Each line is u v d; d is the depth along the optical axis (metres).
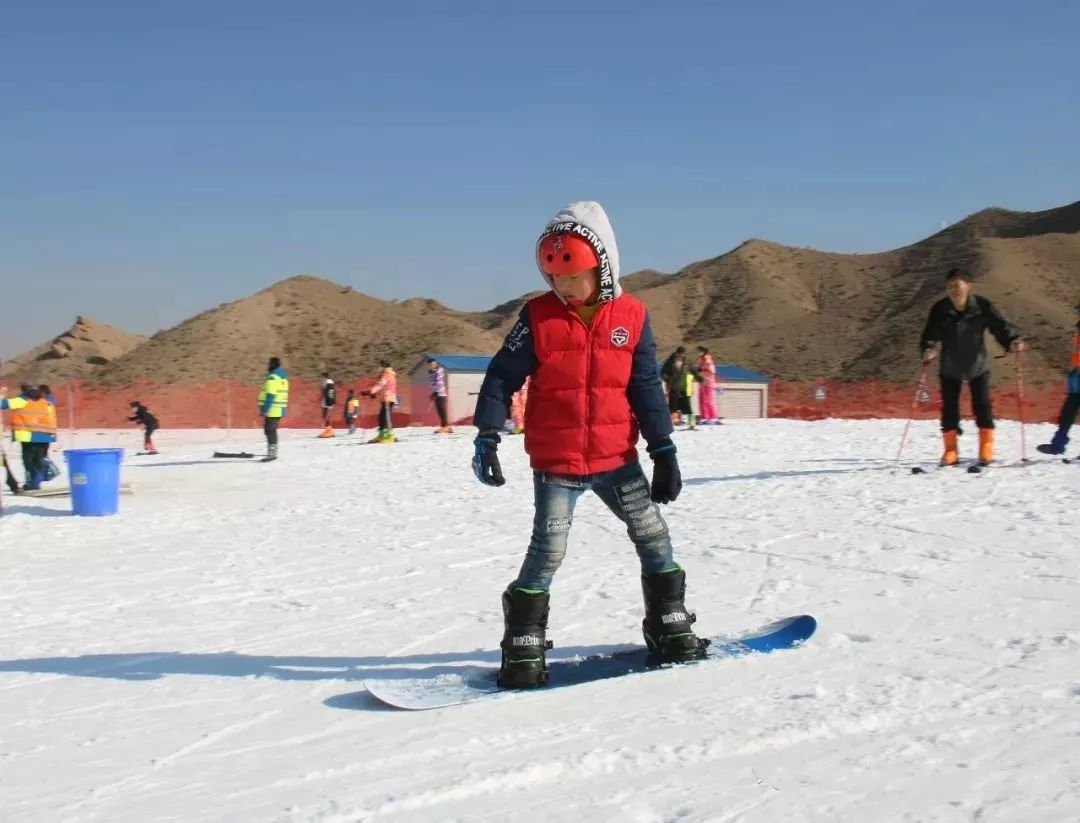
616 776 2.80
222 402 41.56
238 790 2.79
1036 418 30.73
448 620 5.04
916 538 6.55
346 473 14.57
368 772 2.89
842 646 4.08
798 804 2.56
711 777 2.76
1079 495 8.03
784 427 20.88
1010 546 6.12
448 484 12.23
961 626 4.38
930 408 34.12
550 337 3.72
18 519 9.90
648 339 3.83
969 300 10.26
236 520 9.64
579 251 3.61
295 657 4.41
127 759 3.09
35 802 2.75
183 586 6.24
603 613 5.01
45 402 13.55
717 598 5.23
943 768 2.77
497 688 3.68
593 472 3.77
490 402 3.78
